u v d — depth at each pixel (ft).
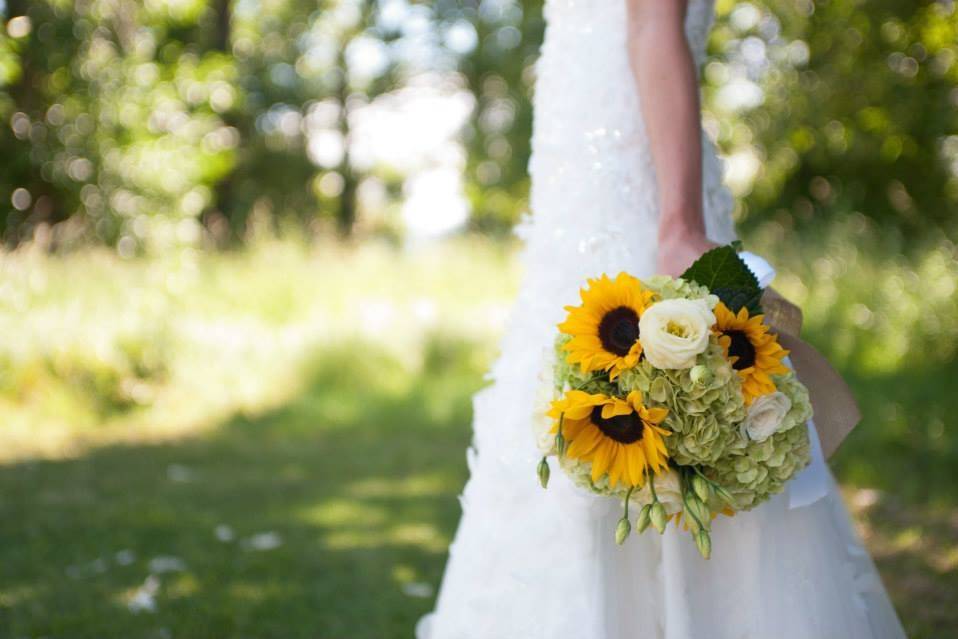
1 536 13.15
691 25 5.85
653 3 5.19
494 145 73.31
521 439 5.48
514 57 68.33
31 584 11.19
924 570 11.54
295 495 16.03
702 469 4.43
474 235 34.88
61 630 9.75
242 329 26.17
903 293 25.52
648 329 4.20
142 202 32.53
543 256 5.76
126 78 32.68
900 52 34.06
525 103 66.95
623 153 5.55
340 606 10.69
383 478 17.53
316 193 78.95
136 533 13.44
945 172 40.22
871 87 35.83
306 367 25.68
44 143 32.12
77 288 24.80
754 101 39.73
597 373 4.41
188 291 27.63
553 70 5.91
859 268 26.66
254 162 72.43
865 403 20.89
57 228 29.76
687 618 5.00
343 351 26.02
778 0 34.68
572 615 5.11
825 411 4.97
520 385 5.60
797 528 5.10
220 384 24.31
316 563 12.28
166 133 33.65
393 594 11.12
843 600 5.15
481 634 5.50
